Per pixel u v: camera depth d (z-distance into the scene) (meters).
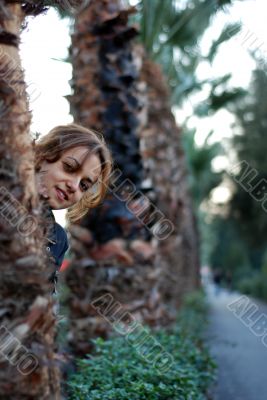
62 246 3.24
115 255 6.27
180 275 13.87
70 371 4.57
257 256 48.62
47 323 2.45
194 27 11.98
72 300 6.22
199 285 27.02
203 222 46.56
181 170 13.91
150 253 6.48
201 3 11.41
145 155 6.76
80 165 3.07
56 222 3.23
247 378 9.23
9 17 2.64
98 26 6.59
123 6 6.70
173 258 10.89
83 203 3.55
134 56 6.81
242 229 38.53
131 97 6.57
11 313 2.37
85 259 6.26
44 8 2.89
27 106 2.66
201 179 25.28
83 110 6.59
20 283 2.38
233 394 7.95
